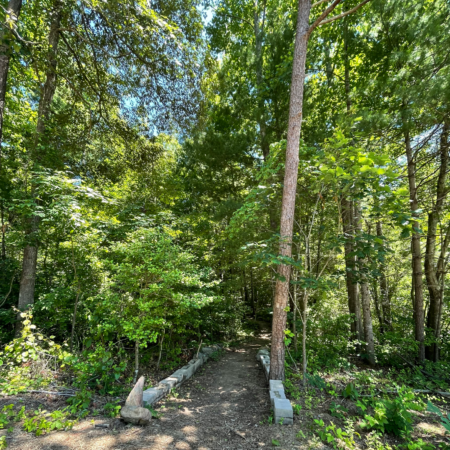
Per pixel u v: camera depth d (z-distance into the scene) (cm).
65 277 615
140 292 418
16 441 239
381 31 637
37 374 382
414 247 680
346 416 328
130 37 593
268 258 397
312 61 788
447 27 519
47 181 485
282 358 443
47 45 576
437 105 524
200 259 830
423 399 431
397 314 872
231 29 1027
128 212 762
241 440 274
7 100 783
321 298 639
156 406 359
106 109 777
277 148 547
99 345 423
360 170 388
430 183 728
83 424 283
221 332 960
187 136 902
